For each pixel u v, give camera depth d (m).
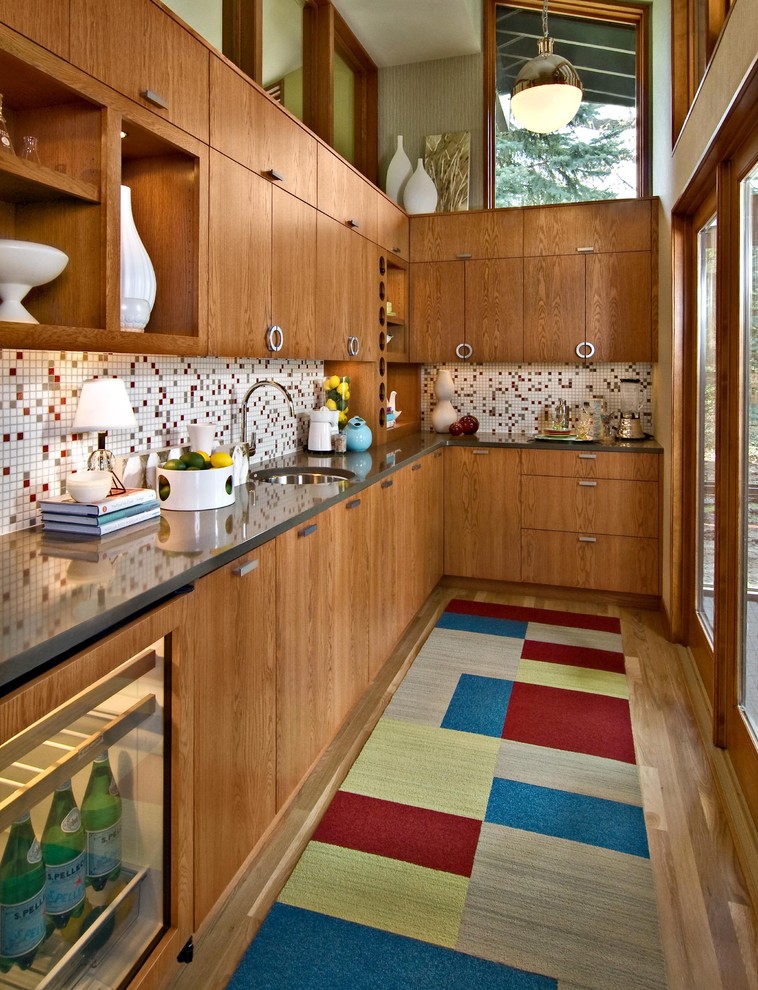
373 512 3.02
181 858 1.54
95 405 1.92
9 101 1.72
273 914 1.78
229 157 2.34
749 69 1.77
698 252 3.36
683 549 3.65
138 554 1.65
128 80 1.81
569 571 4.41
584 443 4.38
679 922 1.76
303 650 2.26
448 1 4.02
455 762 2.51
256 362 3.22
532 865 1.97
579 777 2.41
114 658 1.28
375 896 1.85
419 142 4.94
